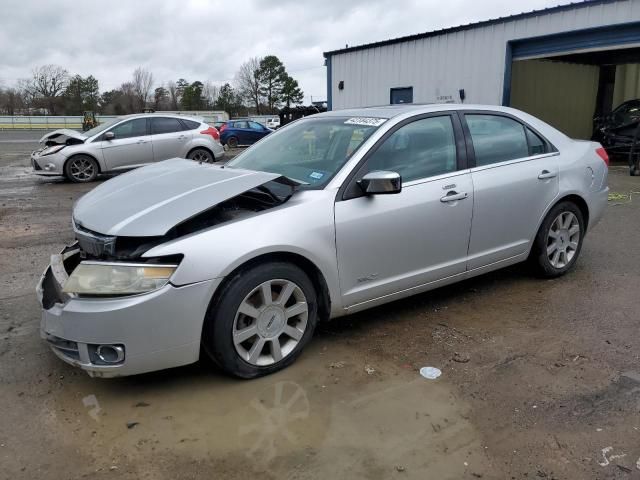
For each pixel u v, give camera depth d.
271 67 88.31
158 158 12.52
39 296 3.18
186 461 2.48
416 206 3.67
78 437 2.66
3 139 35.47
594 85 19.33
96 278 2.79
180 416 2.83
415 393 3.04
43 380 3.19
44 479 2.37
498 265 4.37
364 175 3.50
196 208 2.96
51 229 7.10
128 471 2.42
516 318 4.05
